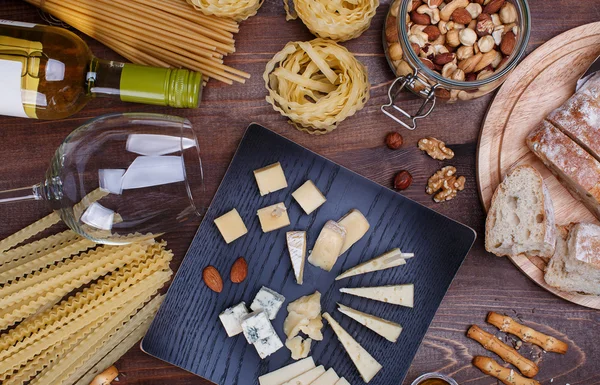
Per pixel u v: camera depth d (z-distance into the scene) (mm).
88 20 545
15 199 541
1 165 571
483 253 593
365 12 540
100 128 520
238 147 576
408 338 583
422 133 585
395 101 583
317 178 580
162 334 577
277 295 574
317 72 580
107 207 526
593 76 562
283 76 548
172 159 526
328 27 536
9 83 497
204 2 540
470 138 586
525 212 557
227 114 581
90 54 529
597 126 542
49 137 573
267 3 575
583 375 596
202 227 577
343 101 550
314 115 551
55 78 504
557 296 591
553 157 554
